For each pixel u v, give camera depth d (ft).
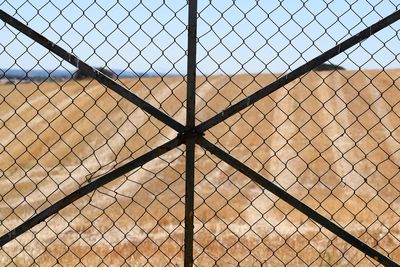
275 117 140.56
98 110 132.16
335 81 147.64
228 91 143.84
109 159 114.42
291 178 110.63
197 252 33.88
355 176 110.22
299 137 130.82
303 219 69.67
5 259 25.16
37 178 100.17
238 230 50.62
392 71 141.38
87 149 119.03
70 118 126.72
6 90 121.70
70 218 68.39
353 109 140.46
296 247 36.60
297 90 149.28
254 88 135.64
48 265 24.09
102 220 66.85
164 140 123.24
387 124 133.90
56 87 125.59
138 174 99.60
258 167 116.98
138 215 72.69
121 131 127.24
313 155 122.62
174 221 65.92
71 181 97.71
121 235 50.96
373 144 126.21
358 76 144.87
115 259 31.35
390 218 65.26
